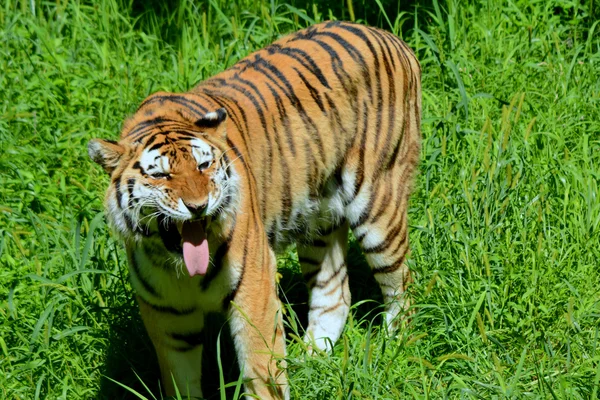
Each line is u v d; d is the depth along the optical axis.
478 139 11.08
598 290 9.37
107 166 7.46
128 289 9.45
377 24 13.98
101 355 8.91
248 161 8.16
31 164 10.91
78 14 13.40
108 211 7.55
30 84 11.87
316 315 10.10
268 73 8.89
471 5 13.81
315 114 8.92
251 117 8.50
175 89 11.98
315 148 8.92
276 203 8.71
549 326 9.08
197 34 13.19
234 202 7.54
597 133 11.72
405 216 9.79
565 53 13.20
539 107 11.97
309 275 10.12
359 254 10.98
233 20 12.78
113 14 13.55
